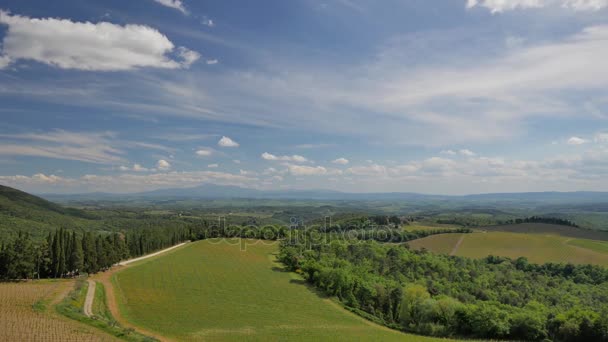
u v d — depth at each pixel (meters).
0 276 100.00
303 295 103.06
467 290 115.00
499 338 83.62
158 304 83.81
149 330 65.38
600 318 79.38
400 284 113.00
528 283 121.12
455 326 88.06
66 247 114.62
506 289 115.62
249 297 97.00
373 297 102.94
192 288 102.00
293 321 80.44
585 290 114.56
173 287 101.81
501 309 92.12
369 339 72.88
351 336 73.81
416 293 97.12
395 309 100.94
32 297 72.06
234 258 153.62
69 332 52.62
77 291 81.06
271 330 72.69
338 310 93.56
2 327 52.19
